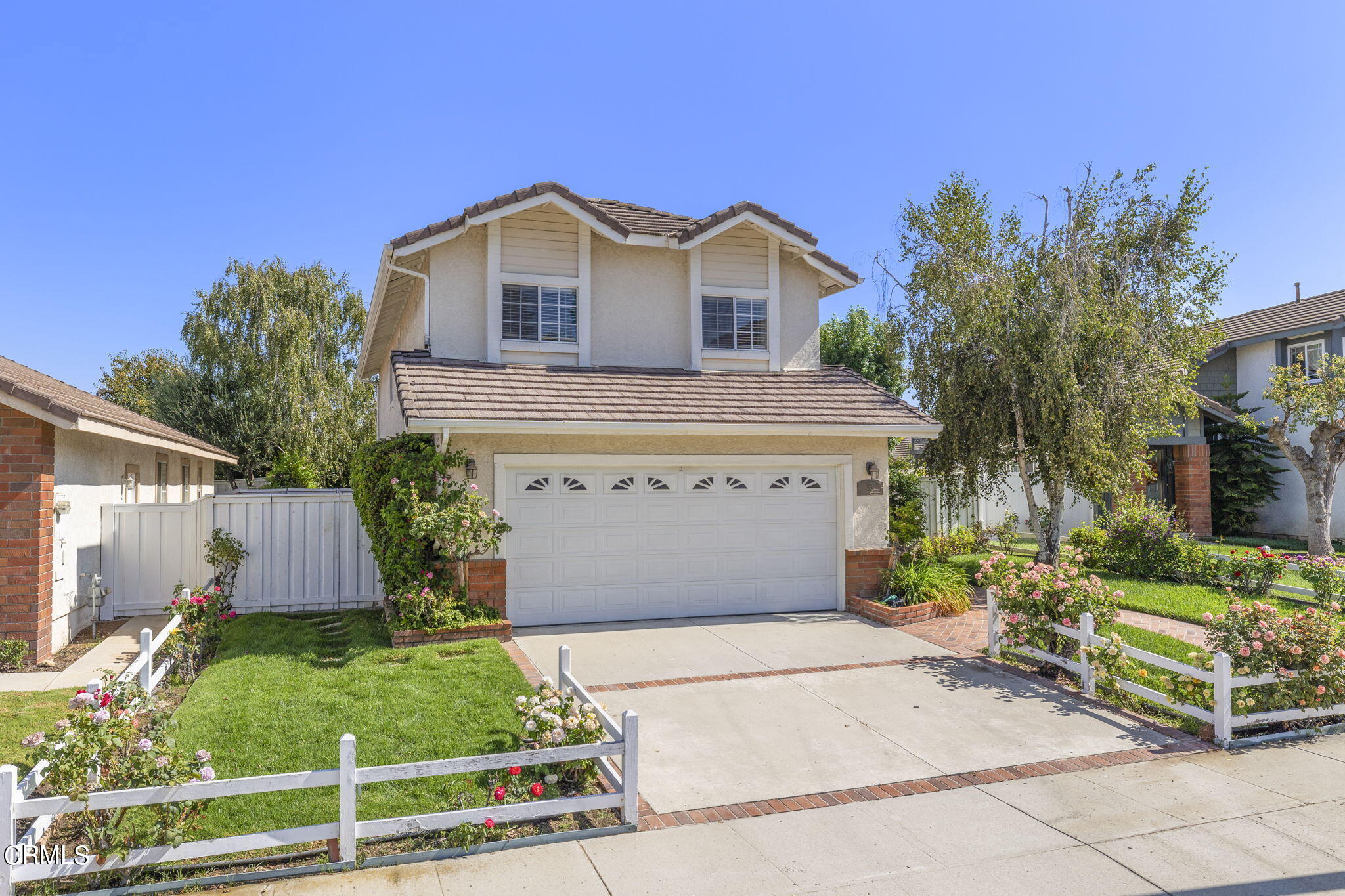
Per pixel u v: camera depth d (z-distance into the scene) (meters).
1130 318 13.55
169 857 4.62
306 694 7.75
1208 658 7.58
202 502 12.30
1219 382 24.42
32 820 5.26
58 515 10.00
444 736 6.72
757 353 14.15
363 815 5.38
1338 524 21.88
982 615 12.52
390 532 10.46
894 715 7.79
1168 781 6.27
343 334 33.84
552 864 4.95
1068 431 13.32
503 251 12.95
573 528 11.63
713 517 12.29
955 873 4.84
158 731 5.17
